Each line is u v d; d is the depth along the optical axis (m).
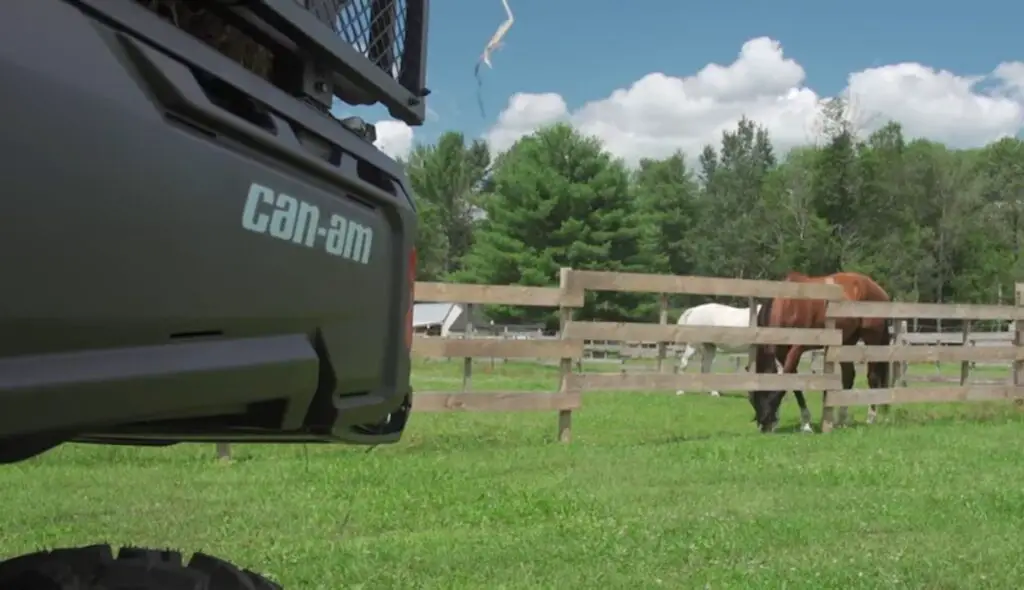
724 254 69.06
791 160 64.88
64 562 1.52
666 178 77.25
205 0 1.52
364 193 1.78
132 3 1.31
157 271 1.27
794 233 60.78
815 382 10.20
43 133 1.12
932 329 35.91
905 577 4.02
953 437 9.23
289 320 1.55
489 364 25.77
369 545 4.36
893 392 10.80
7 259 1.08
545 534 4.71
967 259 61.88
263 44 1.71
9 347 1.10
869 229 59.66
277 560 4.07
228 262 1.40
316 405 1.69
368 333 1.79
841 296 10.45
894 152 62.88
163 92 1.30
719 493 5.92
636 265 51.34
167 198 1.29
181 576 1.55
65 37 1.17
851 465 7.14
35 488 5.64
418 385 16.30
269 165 1.51
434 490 5.81
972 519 5.25
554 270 49.56
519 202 52.22
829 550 4.50
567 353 8.65
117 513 4.99
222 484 5.89
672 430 10.00
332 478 6.16
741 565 4.19
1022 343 12.34
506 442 8.40
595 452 7.73
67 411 1.16
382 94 1.97
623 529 4.81
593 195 50.81
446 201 72.81
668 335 9.32
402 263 1.92
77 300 1.16
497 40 2.15
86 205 1.17
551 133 52.00
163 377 1.28
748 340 9.87
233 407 1.55
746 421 11.38
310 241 1.60
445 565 4.07
